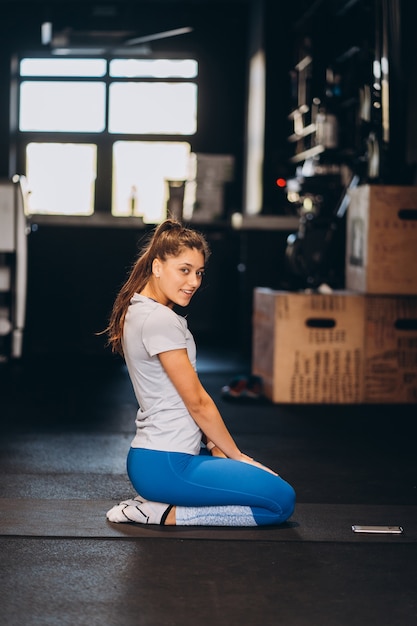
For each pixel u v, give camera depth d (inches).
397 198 249.9
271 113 420.2
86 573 117.6
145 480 134.9
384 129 295.1
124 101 465.1
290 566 121.6
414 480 173.0
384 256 251.8
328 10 340.5
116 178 468.1
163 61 462.9
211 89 459.2
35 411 239.8
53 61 464.8
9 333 322.7
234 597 110.3
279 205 414.9
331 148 330.6
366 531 136.9
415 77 296.8
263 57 419.8
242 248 374.3
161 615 104.6
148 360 132.2
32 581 114.7
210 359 361.4
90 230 349.7
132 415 237.1
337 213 323.3
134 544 129.2
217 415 132.8
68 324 351.9
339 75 340.8
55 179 468.1
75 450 194.2
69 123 466.3
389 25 296.5
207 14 458.0
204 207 418.3
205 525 137.9
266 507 137.1
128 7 458.3
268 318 263.1
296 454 193.9
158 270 134.2
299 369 255.3
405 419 235.0
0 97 455.8
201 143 461.4
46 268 350.0
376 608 107.8
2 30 456.8
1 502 151.5
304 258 310.0
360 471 179.5
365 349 255.9
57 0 458.0
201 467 134.9
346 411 245.3
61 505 149.8
